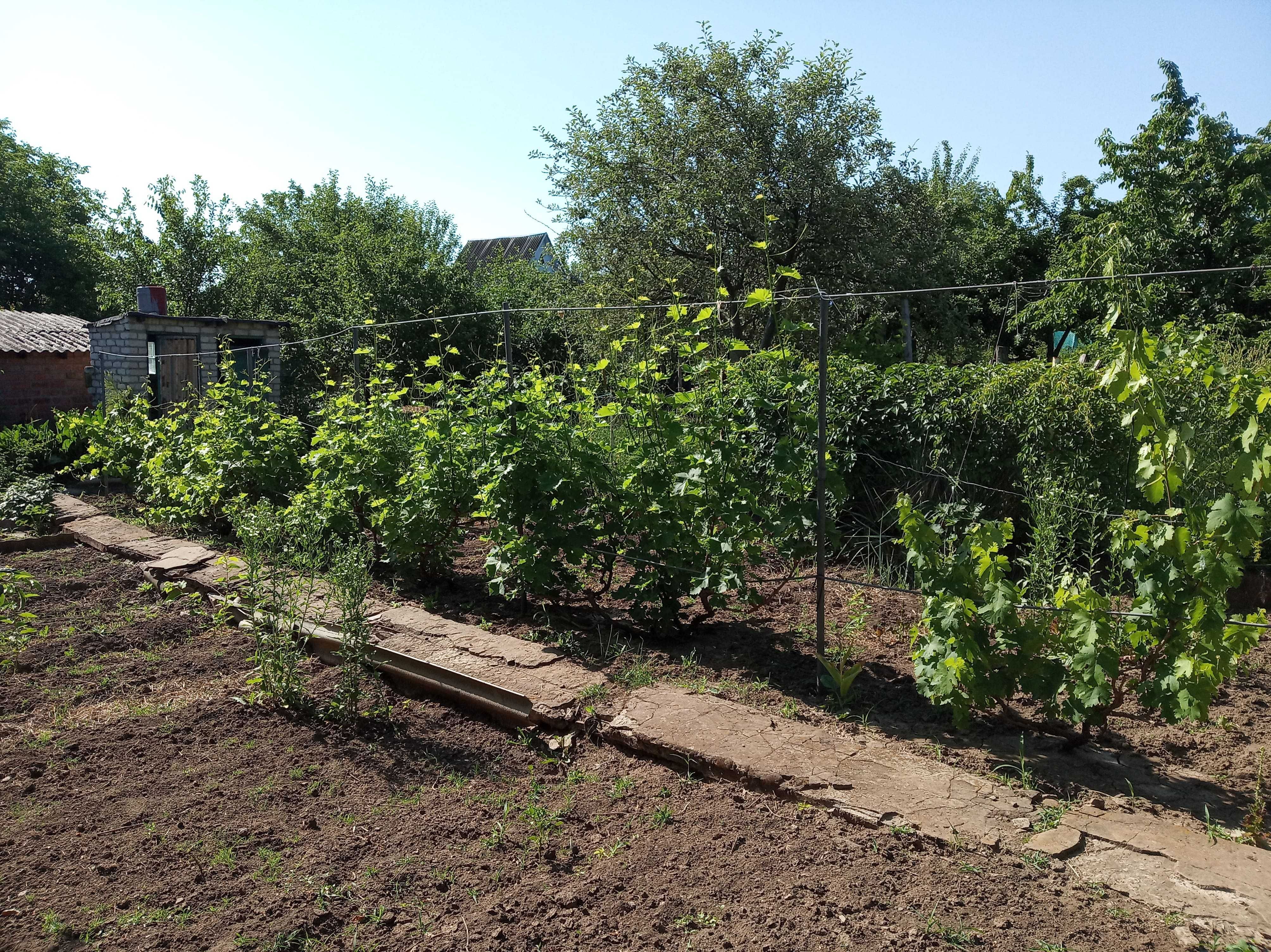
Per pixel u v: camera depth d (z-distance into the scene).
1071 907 2.92
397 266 20.23
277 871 3.35
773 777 3.80
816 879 3.17
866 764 3.94
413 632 5.81
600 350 15.16
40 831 3.67
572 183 16.48
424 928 3.00
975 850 3.27
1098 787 3.79
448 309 20.38
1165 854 3.18
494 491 5.79
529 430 5.75
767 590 6.80
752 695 4.85
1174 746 4.21
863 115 15.89
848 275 15.35
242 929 3.00
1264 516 3.65
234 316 22.50
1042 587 5.82
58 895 3.21
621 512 5.74
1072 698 3.91
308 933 2.98
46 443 14.45
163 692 5.29
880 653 5.48
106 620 6.71
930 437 7.71
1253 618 3.80
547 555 5.76
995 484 7.57
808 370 7.83
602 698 4.73
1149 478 3.86
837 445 8.05
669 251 15.67
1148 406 3.81
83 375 17.98
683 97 15.76
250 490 9.33
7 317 19.58
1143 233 15.41
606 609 6.38
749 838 3.46
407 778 4.15
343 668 4.79
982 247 22.80
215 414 9.91
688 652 5.53
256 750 4.45
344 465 7.38
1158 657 3.88
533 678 4.97
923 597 4.29
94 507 11.43
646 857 3.38
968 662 4.02
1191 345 6.16
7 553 9.10
